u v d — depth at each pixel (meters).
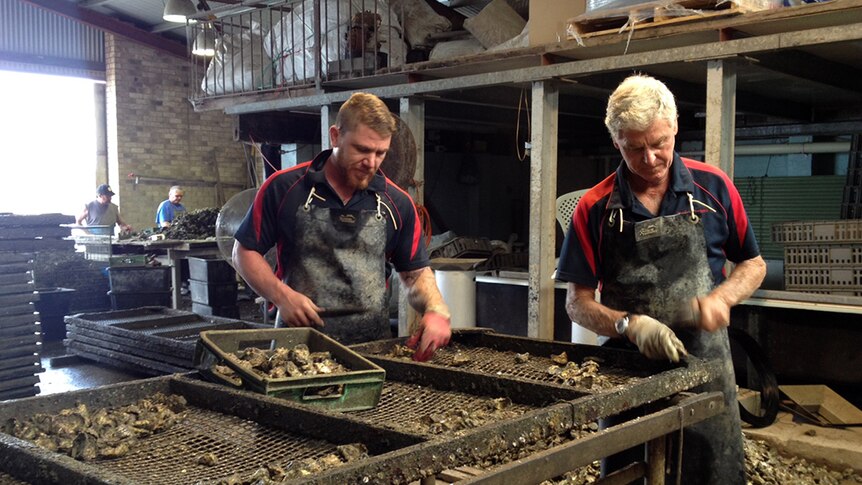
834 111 7.09
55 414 1.94
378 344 2.69
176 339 5.70
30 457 1.51
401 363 2.37
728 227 2.45
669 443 2.12
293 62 6.59
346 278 2.80
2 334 4.90
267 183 2.80
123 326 6.30
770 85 5.91
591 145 9.13
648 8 4.23
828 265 4.31
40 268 9.05
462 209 9.04
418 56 6.46
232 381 2.11
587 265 2.51
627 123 2.15
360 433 1.69
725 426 2.45
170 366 5.49
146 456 1.71
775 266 7.46
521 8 6.55
